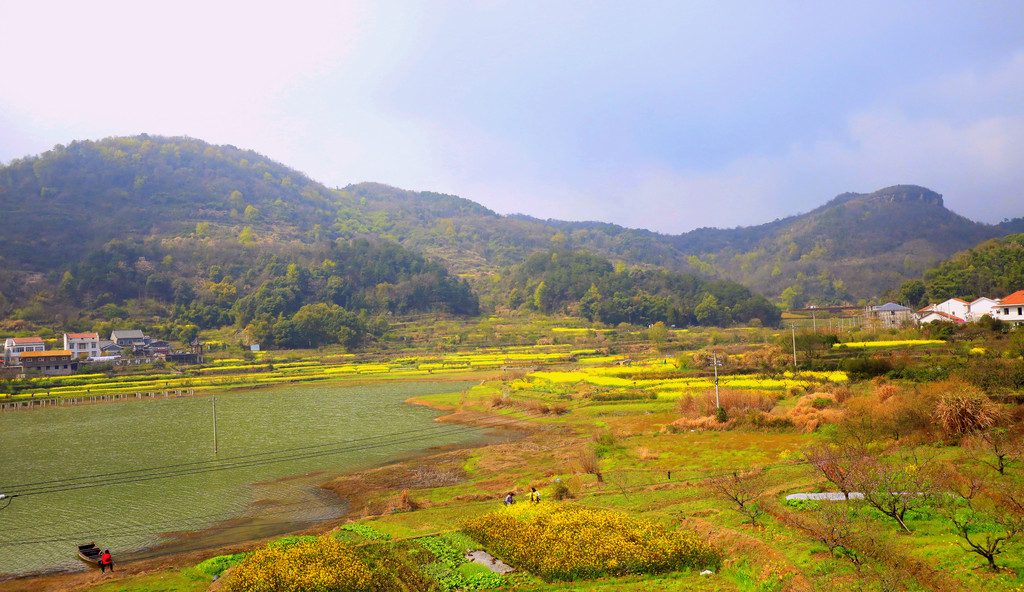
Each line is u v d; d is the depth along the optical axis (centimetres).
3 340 14300
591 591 2448
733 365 9112
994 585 1959
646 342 15925
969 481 2864
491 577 2650
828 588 2088
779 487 3406
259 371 13650
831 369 7912
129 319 16775
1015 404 4556
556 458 5191
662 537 2791
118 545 3531
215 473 5141
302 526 3794
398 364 14512
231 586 2544
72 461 5669
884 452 3838
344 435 6744
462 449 5950
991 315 10506
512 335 17725
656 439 5431
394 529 3372
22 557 3347
